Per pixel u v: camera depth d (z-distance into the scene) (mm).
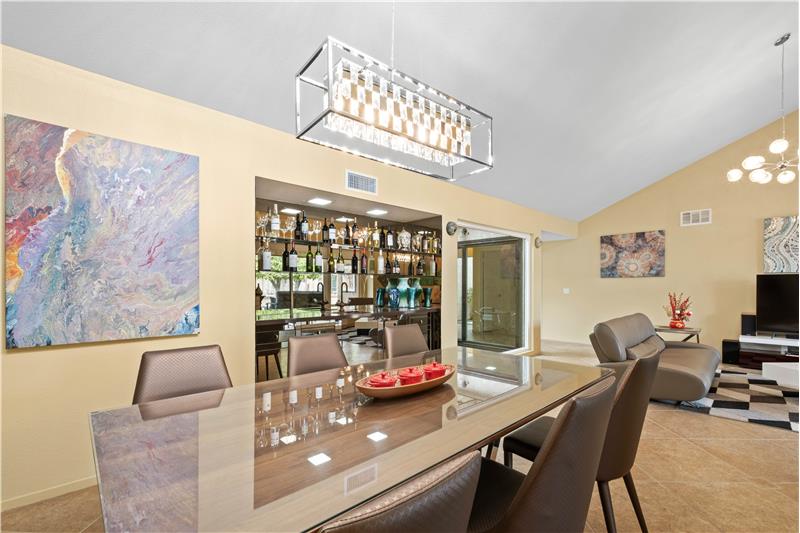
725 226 5453
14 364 1850
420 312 4117
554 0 2418
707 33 3080
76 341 1988
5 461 1825
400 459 972
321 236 3684
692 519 1781
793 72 3959
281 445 1064
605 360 3385
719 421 3068
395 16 2219
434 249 4328
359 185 3379
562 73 3096
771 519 1770
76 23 1823
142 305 2201
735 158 5395
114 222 2111
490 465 1446
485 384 1752
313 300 3494
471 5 2285
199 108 2463
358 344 3592
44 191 1903
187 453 1017
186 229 2375
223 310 2553
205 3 1895
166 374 1680
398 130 1714
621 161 5074
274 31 2123
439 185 4246
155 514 734
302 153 2980
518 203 5590
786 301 4684
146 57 2068
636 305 6266
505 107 3311
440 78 2764
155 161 2256
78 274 1998
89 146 2035
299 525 697
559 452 916
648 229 6156
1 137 1806
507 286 5949
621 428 1468
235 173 2615
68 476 1986
